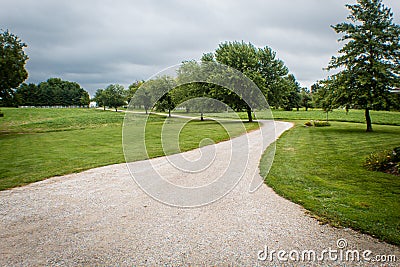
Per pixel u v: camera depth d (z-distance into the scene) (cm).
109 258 270
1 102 2031
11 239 310
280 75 2459
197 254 276
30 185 531
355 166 671
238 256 272
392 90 1559
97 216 374
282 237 312
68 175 605
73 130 1961
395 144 1057
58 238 312
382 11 1566
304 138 1284
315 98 1894
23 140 1429
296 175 582
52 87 9756
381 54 1541
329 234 318
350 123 2397
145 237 313
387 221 349
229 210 392
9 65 1928
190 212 386
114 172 622
